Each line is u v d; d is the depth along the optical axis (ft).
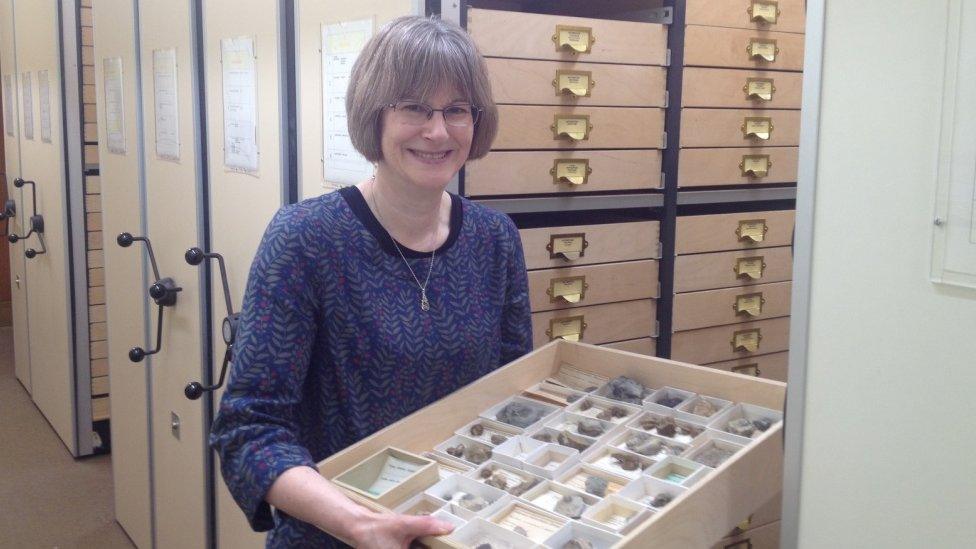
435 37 4.09
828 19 2.99
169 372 9.25
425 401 4.53
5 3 15.74
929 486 2.83
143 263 9.78
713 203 7.75
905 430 2.88
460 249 4.60
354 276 4.25
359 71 4.23
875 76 2.86
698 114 6.91
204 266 8.25
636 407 4.51
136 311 10.12
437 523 3.39
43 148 13.83
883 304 2.91
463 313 4.57
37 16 13.52
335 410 4.39
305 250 4.13
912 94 2.77
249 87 7.06
